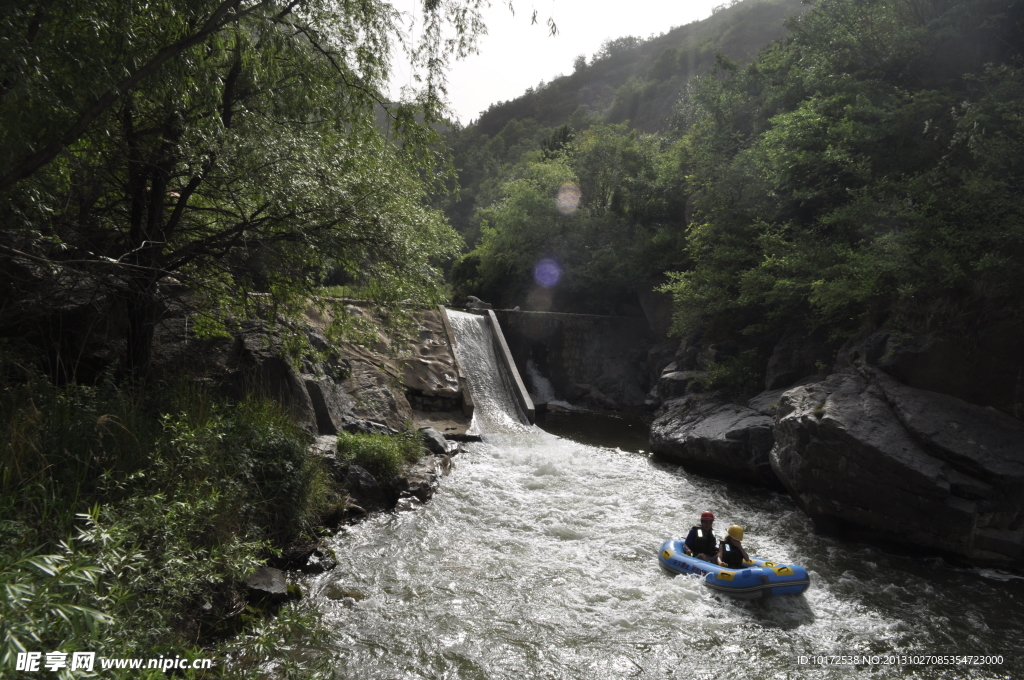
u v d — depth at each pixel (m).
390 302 10.33
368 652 6.59
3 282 8.43
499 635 7.12
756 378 16.47
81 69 5.97
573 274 29.59
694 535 9.27
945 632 7.61
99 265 7.57
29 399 6.77
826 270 13.12
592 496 12.51
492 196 61.25
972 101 12.86
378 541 9.57
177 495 6.41
